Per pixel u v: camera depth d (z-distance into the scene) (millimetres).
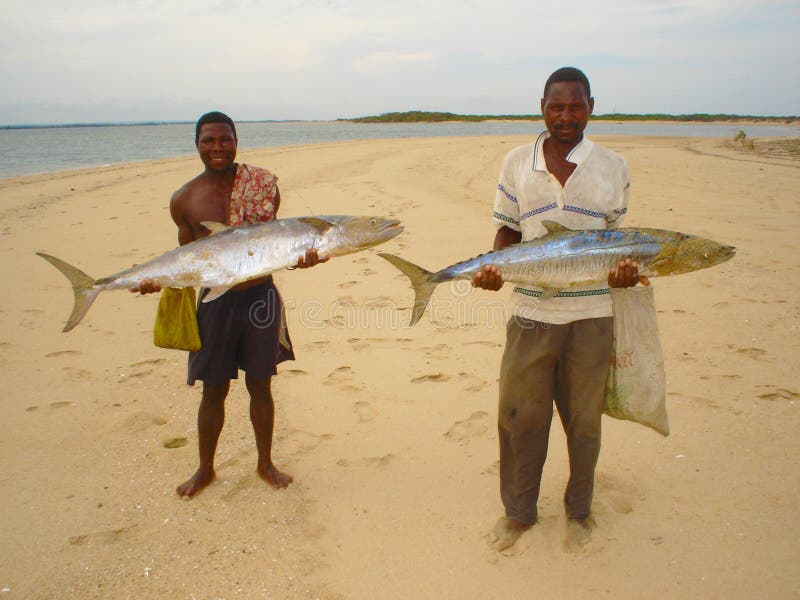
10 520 3400
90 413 4609
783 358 5285
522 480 3164
